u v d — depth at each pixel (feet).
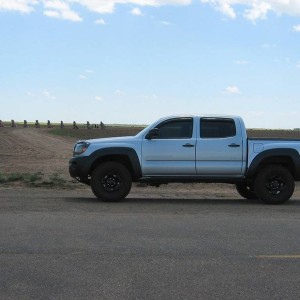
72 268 19.62
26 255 21.47
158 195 44.55
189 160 38.09
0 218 30.01
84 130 242.58
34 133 200.03
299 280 18.43
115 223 28.99
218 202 39.68
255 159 38.24
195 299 16.29
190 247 23.18
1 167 66.95
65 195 42.50
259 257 21.56
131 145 37.91
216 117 38.65
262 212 34.27
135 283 17.87
